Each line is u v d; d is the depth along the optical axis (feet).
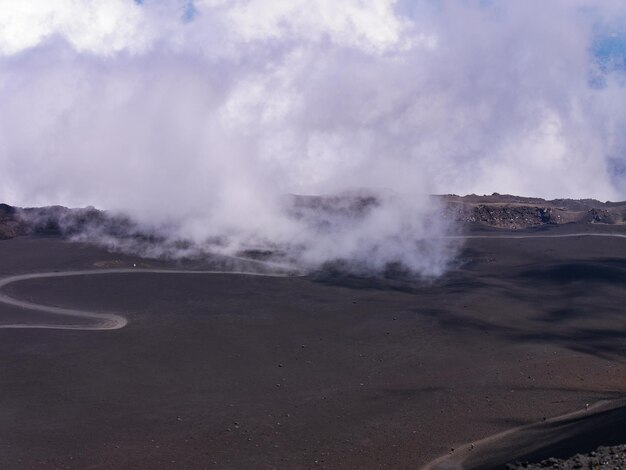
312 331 257.14
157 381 209.97
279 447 165.89
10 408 188.65
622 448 138.51
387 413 185.68
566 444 155.53
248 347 240.12
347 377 215.51
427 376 215.51
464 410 186.39
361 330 258.57
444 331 257.55
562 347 243.40
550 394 197.16
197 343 242.37
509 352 237.86
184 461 158.71
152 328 256.32
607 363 228.02
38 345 236.84
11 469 154.92
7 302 285.84
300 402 194.70
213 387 206.39
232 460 159.02
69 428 176.96
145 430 176.04
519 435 168.25
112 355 229.25
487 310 280.72
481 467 150.20
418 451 162.30
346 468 154.51
